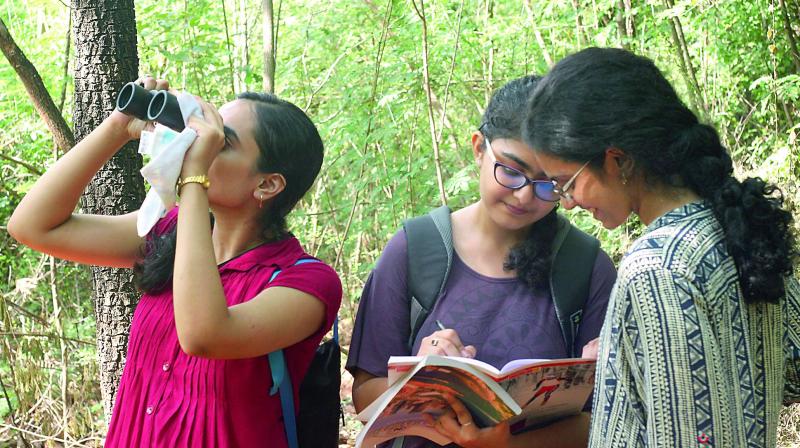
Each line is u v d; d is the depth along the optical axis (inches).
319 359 81.3
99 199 121.9
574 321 82.5
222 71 218.2
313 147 79.7
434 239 83.7
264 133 76.2
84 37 121.0
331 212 227.9
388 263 84.1
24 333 173.6
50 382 189.0
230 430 73.9
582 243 84.4
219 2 255.4
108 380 127.5
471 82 240.7
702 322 55.8
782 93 207.6
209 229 70.5
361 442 73.2
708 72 233.8
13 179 243.0
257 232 79.7
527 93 76.1
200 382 74.0
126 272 126.3
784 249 58.5
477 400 74.2
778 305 61.4
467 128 247.8
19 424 181.0
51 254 84.1
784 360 62.4
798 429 160.2
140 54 214.1
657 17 205.2
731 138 221.6
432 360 67.9
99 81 121.0
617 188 61.7
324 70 254.7
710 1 214.4
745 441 56.7
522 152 75.8
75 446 178.5
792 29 226.1
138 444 76.1
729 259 58.4
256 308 71.9
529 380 72.9
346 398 204.4
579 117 59.8
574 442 84.3
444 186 183.8
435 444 83.0
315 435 80.4
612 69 60.3
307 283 75.4
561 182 63.6
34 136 229.5
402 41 220.1
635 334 57.8
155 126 75.7
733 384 56.8
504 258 83.4
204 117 72.9
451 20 223.9
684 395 55.2
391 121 219.0
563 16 235.6
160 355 76.4
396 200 210.4
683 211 59.9
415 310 82.7
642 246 59.0
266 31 196.1
